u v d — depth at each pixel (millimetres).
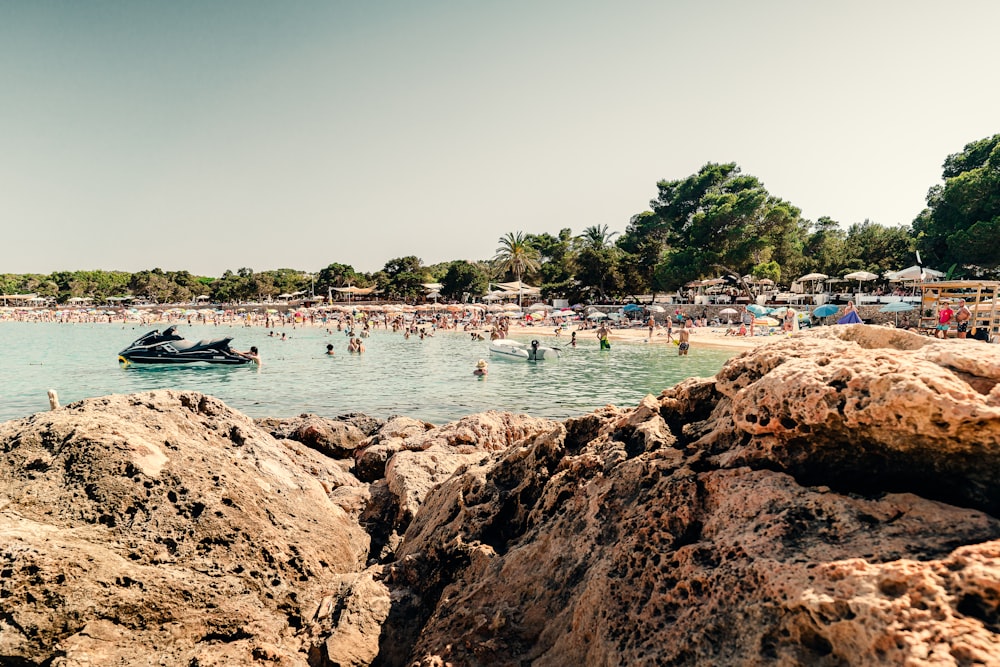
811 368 3012
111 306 111438
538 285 89000
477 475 4926
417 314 72375
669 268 56781
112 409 4930
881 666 1978
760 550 2645
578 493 3873
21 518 3473
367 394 19828
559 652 3094
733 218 53500
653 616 2789
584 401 18469
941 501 2641
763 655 2326
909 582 2111
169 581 3586
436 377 23984
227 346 27422
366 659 3688
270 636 3760
